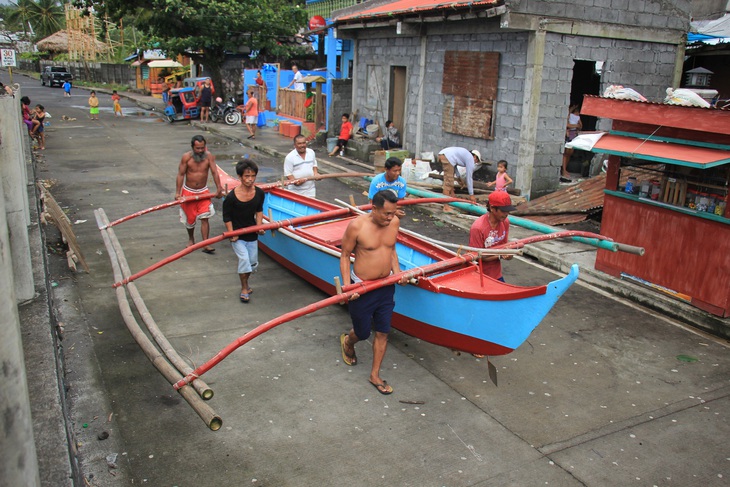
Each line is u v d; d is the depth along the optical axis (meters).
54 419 3.69
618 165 8.30
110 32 62.81
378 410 5.36
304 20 28.56
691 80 12.14
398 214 7.82
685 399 5.70
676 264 7.59
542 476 4.54
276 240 8.59
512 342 5.31
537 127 12.39
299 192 9.65
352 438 4.94
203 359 6.08
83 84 51.62
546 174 12.81
